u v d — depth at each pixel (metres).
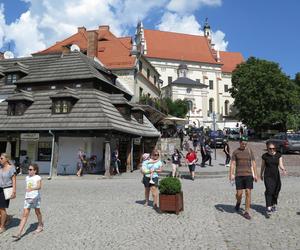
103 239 8.17
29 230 9.16
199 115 82.12
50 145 26.95
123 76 38.50
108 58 40.25
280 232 8.60
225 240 7.95
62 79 27.80
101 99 26.23
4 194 9.08
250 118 66.38
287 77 66.19
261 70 65.69
